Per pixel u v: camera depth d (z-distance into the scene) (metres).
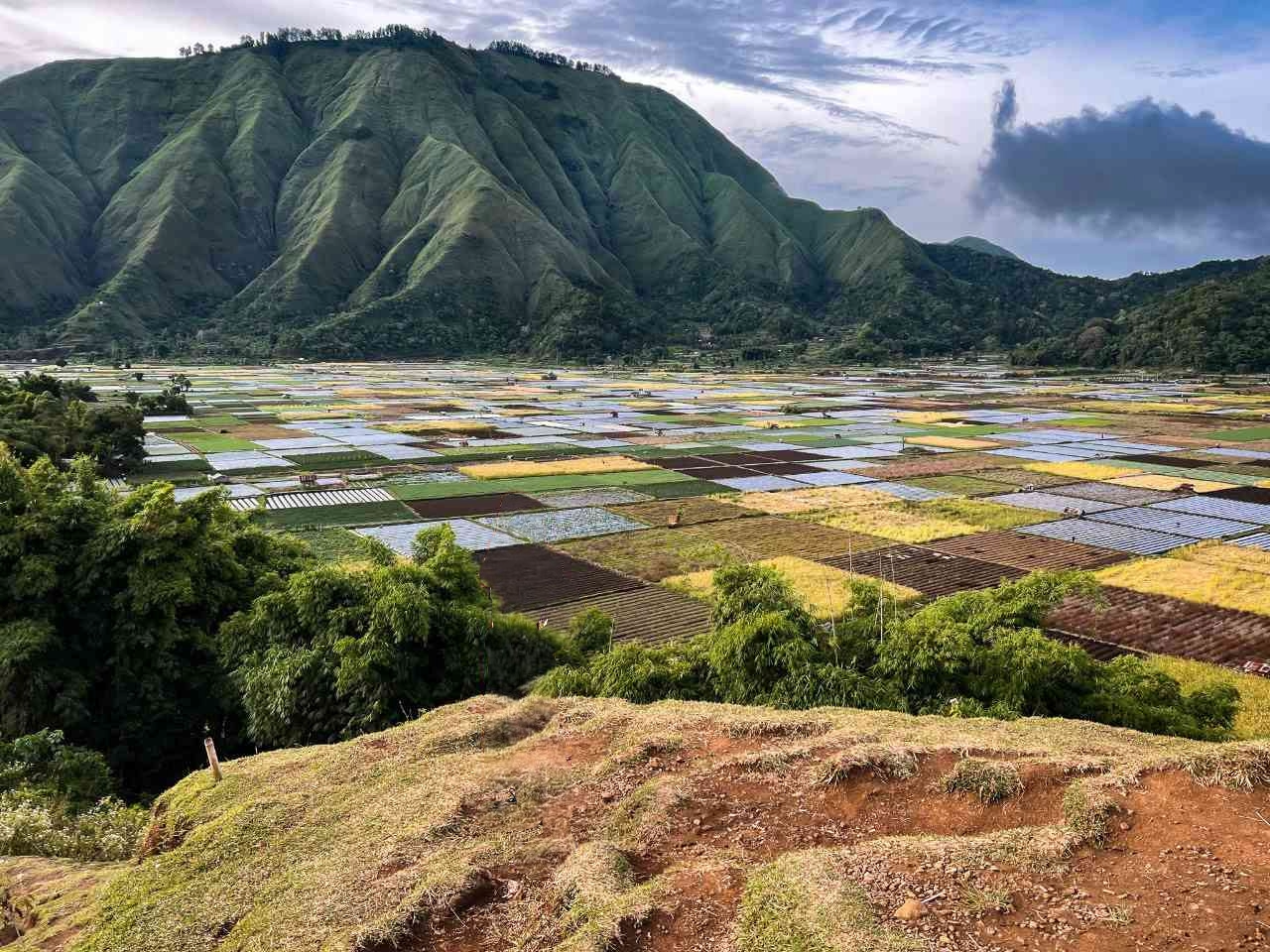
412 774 13.17
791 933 7.70
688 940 8.12
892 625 20.00
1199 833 8.60
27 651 20.47
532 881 9.85
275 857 11.13
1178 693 18.12
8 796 16.25
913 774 10.92
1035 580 20.12
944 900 8.01
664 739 13.06
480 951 8.76
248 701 20.08
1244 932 7.08
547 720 15.67
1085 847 8.67
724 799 11.02
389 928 8.93
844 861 8.87
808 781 11.13
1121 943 7.17
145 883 11.00
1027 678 16.97
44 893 11.73
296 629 21.50
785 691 17.64
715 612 21.67
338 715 19.48
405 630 19.89
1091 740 12.55
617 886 9.15
